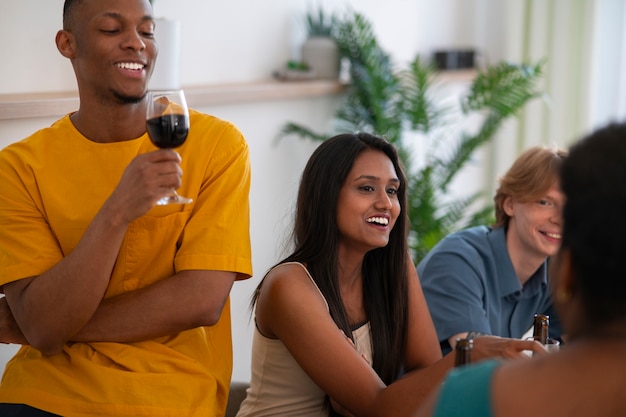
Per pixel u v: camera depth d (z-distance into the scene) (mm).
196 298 1846
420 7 4980
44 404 1833
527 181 2438
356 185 2066
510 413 929
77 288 1754
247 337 3684
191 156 1934
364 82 3953
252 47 3748
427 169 4074
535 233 2445
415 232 4059
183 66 3396
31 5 2766
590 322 934
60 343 1814
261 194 3729
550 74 5438
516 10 5379
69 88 2928
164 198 1727
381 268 2193
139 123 1930
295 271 2014
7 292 1873
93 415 1815
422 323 2236
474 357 1721
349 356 1919
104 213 1733
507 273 2508
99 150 1913
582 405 908
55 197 1900
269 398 2090
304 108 3934
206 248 1873
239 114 3541
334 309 2051
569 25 5363
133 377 1825
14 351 2717
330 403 2057
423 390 1775
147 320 1827
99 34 1839
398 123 4027
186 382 1853
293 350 1967
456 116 5109
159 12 3230
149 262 1906
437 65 4961
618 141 917
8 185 1902
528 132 5512
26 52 2770
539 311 2611
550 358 945
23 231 1886
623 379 903
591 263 910
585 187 914
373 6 4457
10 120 2645
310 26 4020
